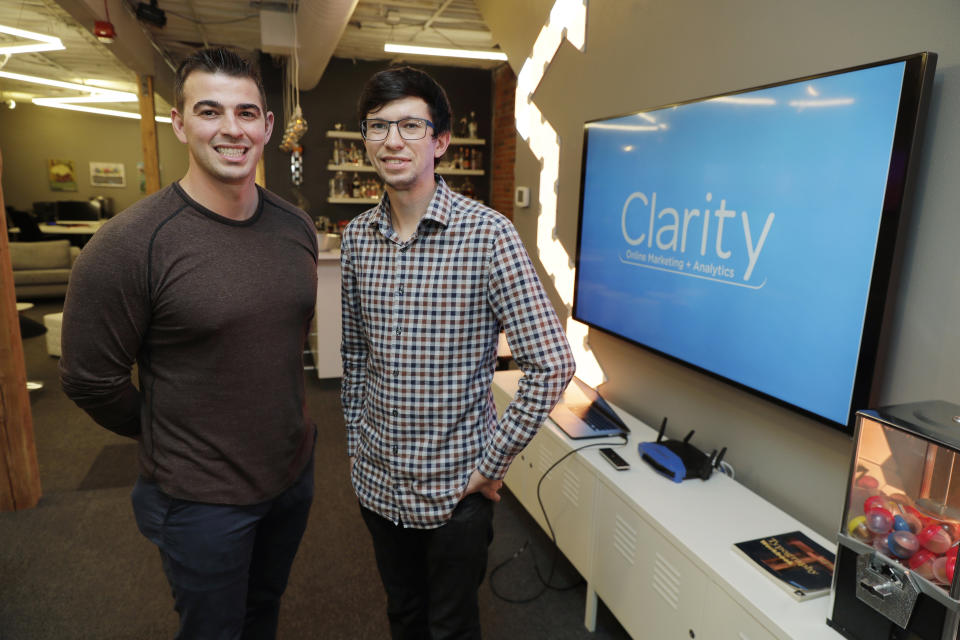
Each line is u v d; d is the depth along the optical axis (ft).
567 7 8.72
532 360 4.08
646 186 6.72
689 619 4.71
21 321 18.81
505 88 22.24
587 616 6.29
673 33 6.59
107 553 7.63
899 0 4.26
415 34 19.40
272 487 4.40
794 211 4.93
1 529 8.14
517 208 10.91
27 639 6.12
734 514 5.21
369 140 4.06
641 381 7.54
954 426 3.51
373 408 4.48
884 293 4.27
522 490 7.86
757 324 5.36
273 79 22.40
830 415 4.75
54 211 37.32
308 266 4.47
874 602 3.59
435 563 4.52
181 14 18.31
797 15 5.06
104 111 36.04
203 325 3.84
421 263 4.18
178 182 4.01
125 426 4.25
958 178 4.00
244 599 4.50
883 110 4.19
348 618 6.48
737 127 5.44
